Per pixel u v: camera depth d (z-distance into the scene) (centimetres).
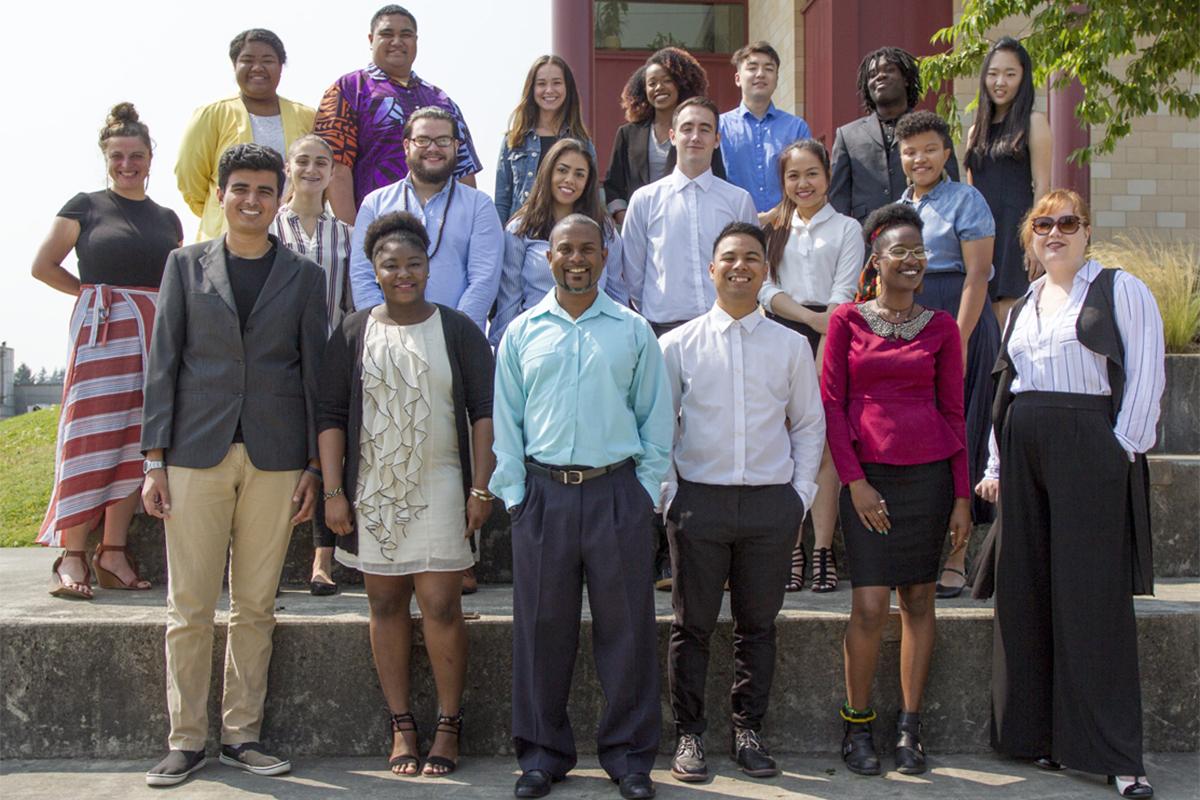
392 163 530
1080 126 840
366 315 388
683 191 467
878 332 386
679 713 373
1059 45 700
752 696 377
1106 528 364
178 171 525
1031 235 394
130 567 466
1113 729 356
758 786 359
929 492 376
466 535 378
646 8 1123
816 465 381
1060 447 368
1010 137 498
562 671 359
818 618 401
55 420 907
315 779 365
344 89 532
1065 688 364
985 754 397
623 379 365
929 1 919
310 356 387
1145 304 366
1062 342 372
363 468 375
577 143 468
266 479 378
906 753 375
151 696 390
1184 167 995
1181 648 406
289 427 382
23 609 417
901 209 391
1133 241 991
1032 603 378
